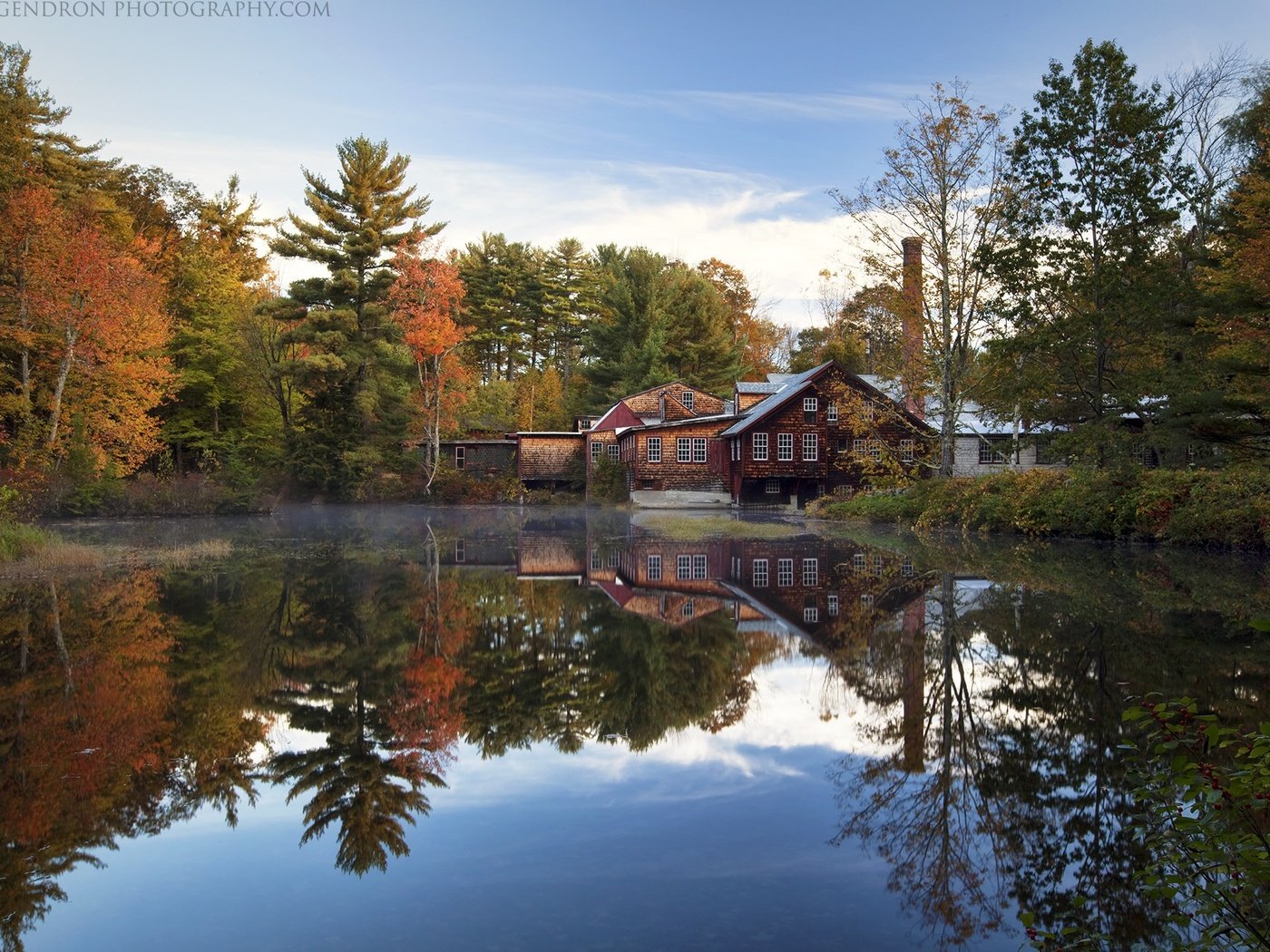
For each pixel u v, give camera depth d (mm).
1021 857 5086
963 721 7633
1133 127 22875
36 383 36438
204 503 37719
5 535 20359
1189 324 22188
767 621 12719
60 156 41750
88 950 4121
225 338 48031
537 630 12273
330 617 13234
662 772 6641
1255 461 20375
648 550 23359
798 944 4105
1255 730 6645
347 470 49094
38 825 5688
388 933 4238
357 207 48625
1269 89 28391
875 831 5488
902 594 14586
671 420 56156
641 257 66938
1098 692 8250
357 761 6910
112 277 35062
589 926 4309
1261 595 13070
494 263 80188
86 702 8578
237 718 8070
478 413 69000
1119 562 17547
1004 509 25531
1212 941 3596
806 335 73562
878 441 35844
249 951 4098
